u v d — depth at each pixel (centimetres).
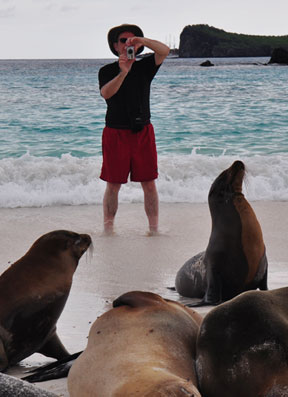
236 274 539
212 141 1736
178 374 286
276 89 3347
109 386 272
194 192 1027
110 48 802
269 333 284
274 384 274
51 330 431
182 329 330
